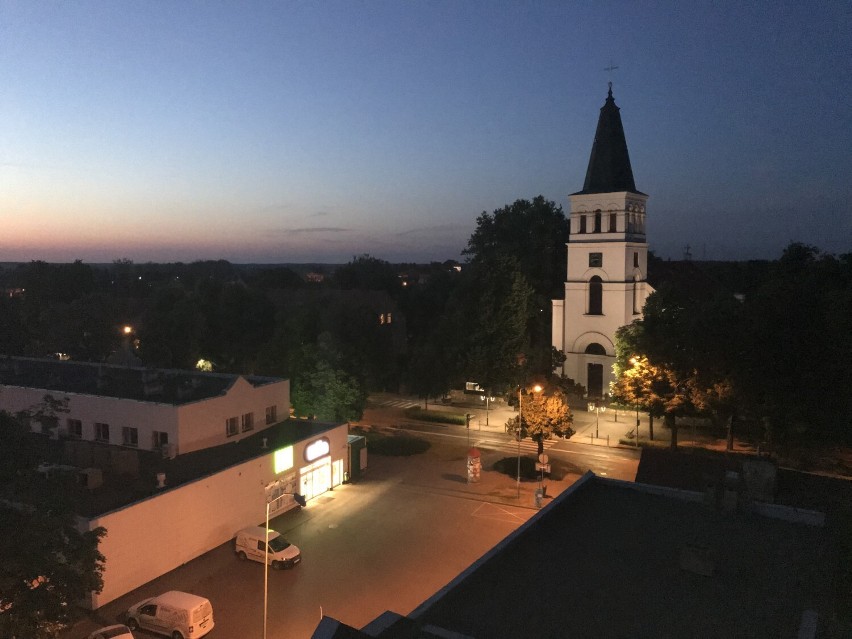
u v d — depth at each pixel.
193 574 32.25
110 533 29.05
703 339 47.97
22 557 19.92
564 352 70.38
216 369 80.06
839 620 14.48
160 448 39.41
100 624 27.42
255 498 38.28
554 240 83.38
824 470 46.84
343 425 46.91
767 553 18.17
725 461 33.25
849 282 54.91
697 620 14.56
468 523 39.06
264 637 25.86
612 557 17.84
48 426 26.03
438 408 71.75
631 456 52.28
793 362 44.66
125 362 88.50
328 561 33.94
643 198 69.75
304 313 69.81
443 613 14.55
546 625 14.20
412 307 110.25
